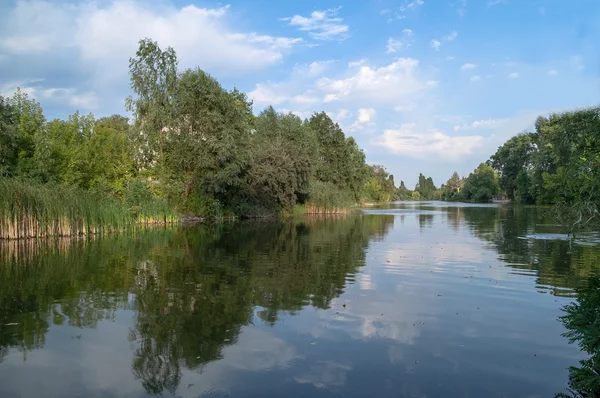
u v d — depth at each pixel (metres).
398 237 23.47
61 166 29.94
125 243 20.56
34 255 16.42
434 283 11.52
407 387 5.58
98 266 14.14
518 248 18.30
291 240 22.12
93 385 5.67
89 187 31.19
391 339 7.27
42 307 9.18
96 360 6.45
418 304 9.43
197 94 37.78
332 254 16.95
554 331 7.69
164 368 6.17
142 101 36.41
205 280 11.94
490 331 7.68
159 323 8.13
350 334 7.52
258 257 16.17
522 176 76.12
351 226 32.16
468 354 6.65
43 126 29.36
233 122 38.94
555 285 11.26
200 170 37.56
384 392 5.44
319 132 65.56
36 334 7.55
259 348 6.88
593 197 7.22
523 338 7.33
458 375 5.93
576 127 7.76
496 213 49.41
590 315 6.28
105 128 38.03
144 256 16.36
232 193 41.94
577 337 6.07
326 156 65.44
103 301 9.66
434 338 7.32
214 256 16.41
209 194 37.62
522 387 5.59
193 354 6.66
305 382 5.71
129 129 37.22
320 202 52.38
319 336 7.42
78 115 35.00
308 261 15.18
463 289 10.85
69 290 10.73
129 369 6.14
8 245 19.12
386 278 12.19
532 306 9.27
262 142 48.28
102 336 7.43
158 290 10.71
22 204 21.03
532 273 12.84
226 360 6.43
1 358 6.54
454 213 51.47
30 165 27.17
